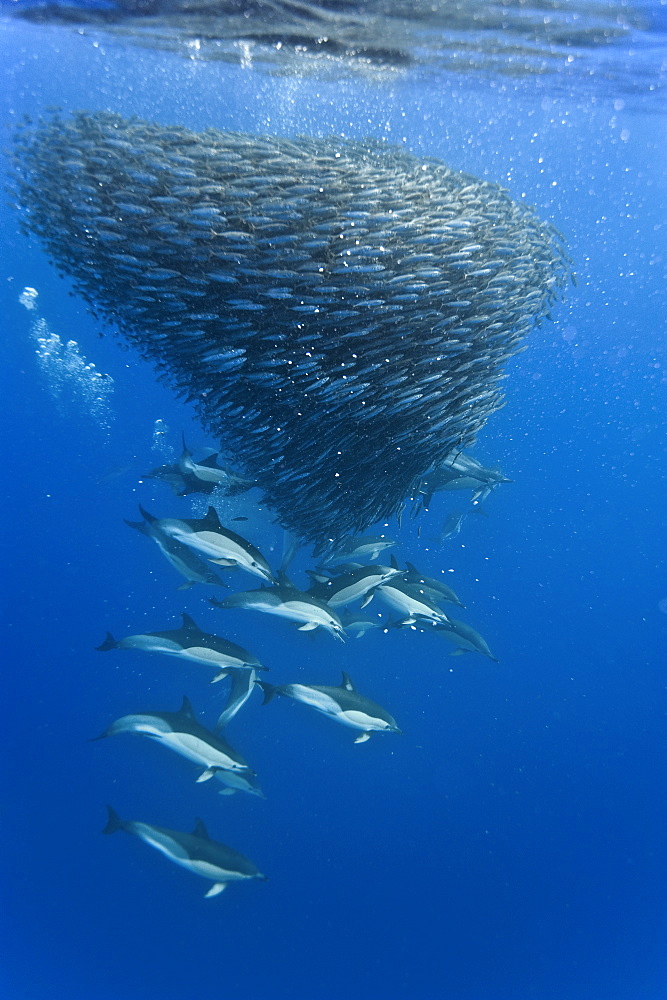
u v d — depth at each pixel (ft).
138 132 22.02
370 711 21.75
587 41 32.55
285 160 20.67
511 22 30.60
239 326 19.57
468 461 28.02
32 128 21.89
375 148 27.61
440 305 20.45
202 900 27.14
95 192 20.01
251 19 30.09
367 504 24.63
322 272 18.81
